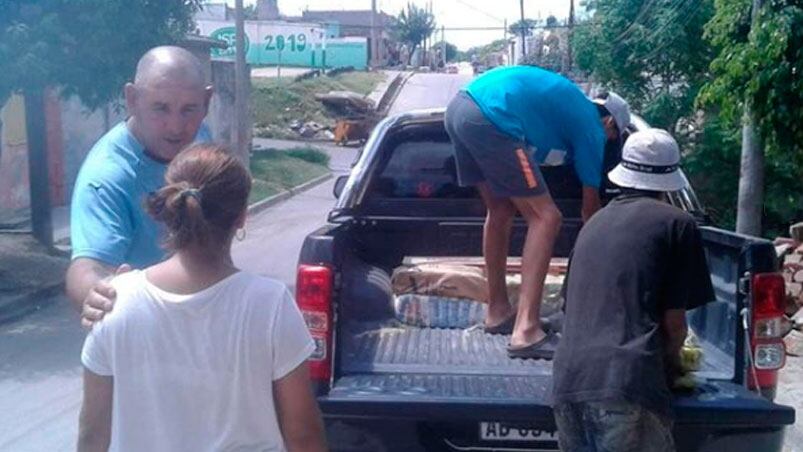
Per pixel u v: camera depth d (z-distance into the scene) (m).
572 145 5.37
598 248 4.14
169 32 13.34
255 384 2.70
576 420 4.10
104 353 2.75
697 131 19.97
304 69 57.09
